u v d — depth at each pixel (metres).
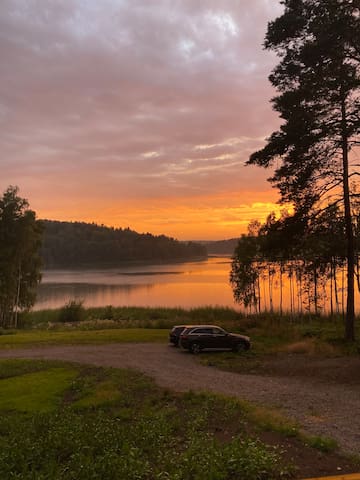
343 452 8.50
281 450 8.45
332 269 31.31
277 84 24.73
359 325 37.38
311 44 21.61
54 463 8.33
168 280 137.25
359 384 17.14
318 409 13.00
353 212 29.48
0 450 9.23
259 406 13.39
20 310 58.59
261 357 25.67
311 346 27.00
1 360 24.11
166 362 24.23
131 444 9.23
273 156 24.69
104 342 32.78
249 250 52.56
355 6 19.78
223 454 7.86
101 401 14.51
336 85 21.39
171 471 7.46
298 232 26.09
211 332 28.06
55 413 12.66
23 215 56.91
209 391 15.66
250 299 55.25
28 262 59.06
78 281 135.12
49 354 27.23
